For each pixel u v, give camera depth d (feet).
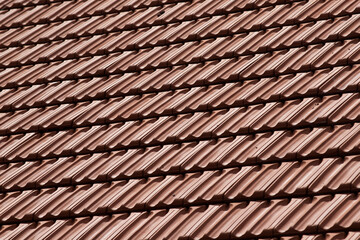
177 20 46.37
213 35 43.83
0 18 52.47
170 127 37.93
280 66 39.19
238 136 35.99
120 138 38.27
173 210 32.94
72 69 45.14
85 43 47.11
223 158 34.60
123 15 48.78
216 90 39.63
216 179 33.83
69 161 38.19
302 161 33.12
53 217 34.86
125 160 36.68
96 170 36.78
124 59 44.34
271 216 30.73
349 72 37.19
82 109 41.57
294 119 35.40
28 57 47.42
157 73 42.29
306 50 40.01
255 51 41.29
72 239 32.63
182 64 42.42
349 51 38.42
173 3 48.26
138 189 34.81
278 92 37.47
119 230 32.42
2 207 36.50
